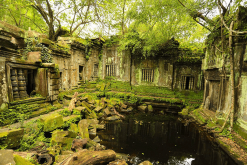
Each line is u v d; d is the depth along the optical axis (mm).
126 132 7805
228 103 7133
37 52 6812
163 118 10359
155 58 14062
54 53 9156
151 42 11547
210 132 7469
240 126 6168
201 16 8102
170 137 7363
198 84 12586
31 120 5629
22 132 4047
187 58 12484
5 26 6035
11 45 5383
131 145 6402
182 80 13234
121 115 10500
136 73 14867
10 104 5328
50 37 13938
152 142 6770
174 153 5840
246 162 4594
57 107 7762
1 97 5012
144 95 13852
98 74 15945
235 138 5930
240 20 6195
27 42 7461
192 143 6711
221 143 6062
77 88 12125
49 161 3477
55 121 5336
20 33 6941
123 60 14977
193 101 12117
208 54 9688
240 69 6457
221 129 6750
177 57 13016
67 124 6383
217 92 9016
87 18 14523
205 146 6414
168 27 9938
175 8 8336
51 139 4742
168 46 12867
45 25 16609
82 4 13211
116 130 8008
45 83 7246
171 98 12742
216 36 8234
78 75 12367
